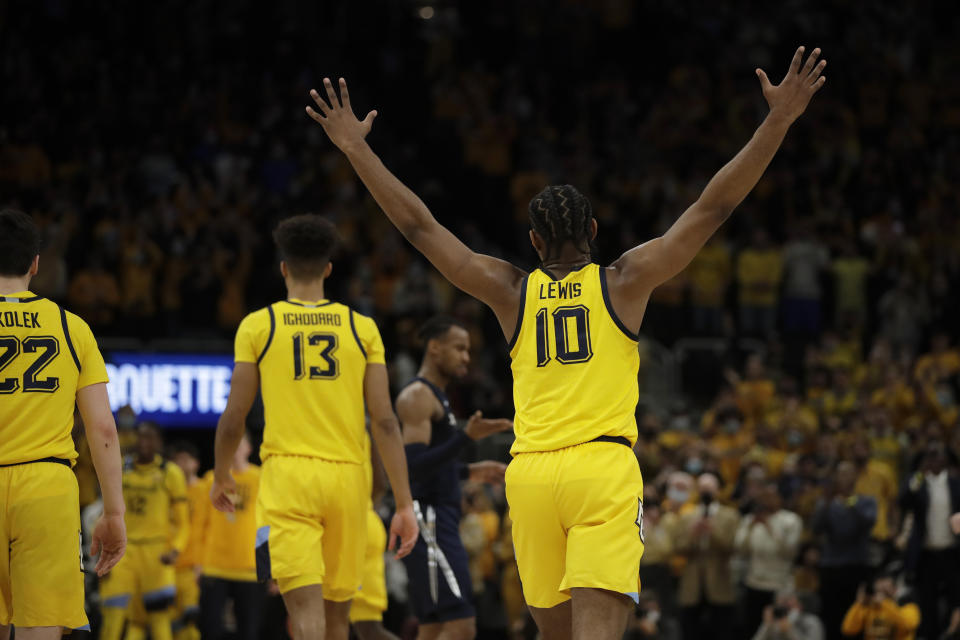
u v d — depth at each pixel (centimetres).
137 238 2302
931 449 1544
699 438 1889
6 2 2891
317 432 703
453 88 3017
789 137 2928
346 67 3091
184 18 3012
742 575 1739
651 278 534
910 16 3300
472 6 3297
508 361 2350
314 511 693
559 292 540
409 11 3275
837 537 1571
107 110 2739
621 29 3244
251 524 1248
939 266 2584
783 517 1589
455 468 899
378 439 725
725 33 3231
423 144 3012
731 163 523
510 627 1602
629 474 523
